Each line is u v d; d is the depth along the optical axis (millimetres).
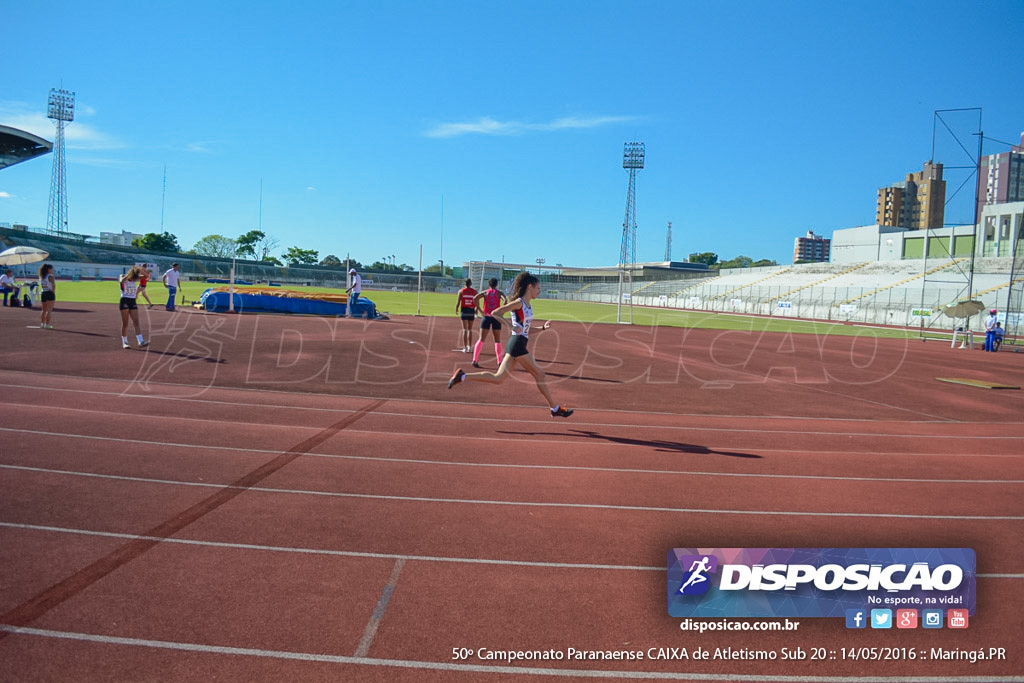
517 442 7758
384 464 6551
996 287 41156
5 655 3090
